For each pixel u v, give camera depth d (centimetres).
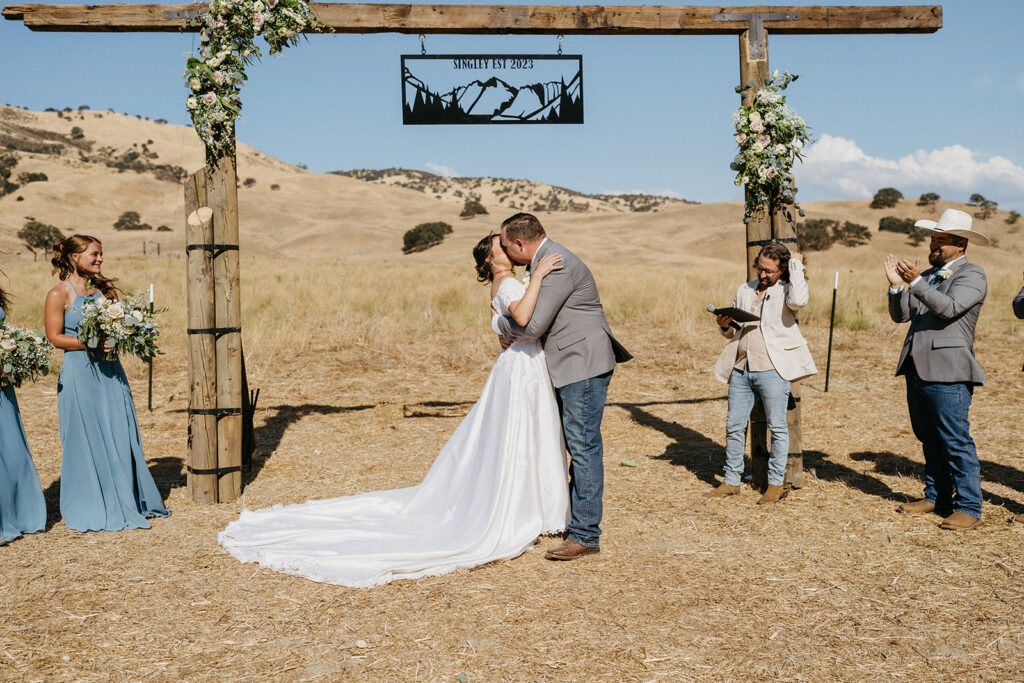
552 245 459
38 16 527
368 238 10331
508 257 478
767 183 573
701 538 473
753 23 589
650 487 584
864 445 695
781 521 502
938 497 510
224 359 551
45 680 307
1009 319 1424
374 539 465
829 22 595
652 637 343
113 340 479
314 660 323
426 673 312
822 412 824
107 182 15700
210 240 540
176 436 740
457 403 889
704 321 1508
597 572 422
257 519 500
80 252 486
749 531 484
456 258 7419
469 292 1816
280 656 327
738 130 580
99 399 493
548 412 474
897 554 440
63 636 346
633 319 1562
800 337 531
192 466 549
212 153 539
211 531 491
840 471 616
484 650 331
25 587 400
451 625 357
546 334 457
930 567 420
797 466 570
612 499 555
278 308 1552
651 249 9100
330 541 462
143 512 513
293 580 412
